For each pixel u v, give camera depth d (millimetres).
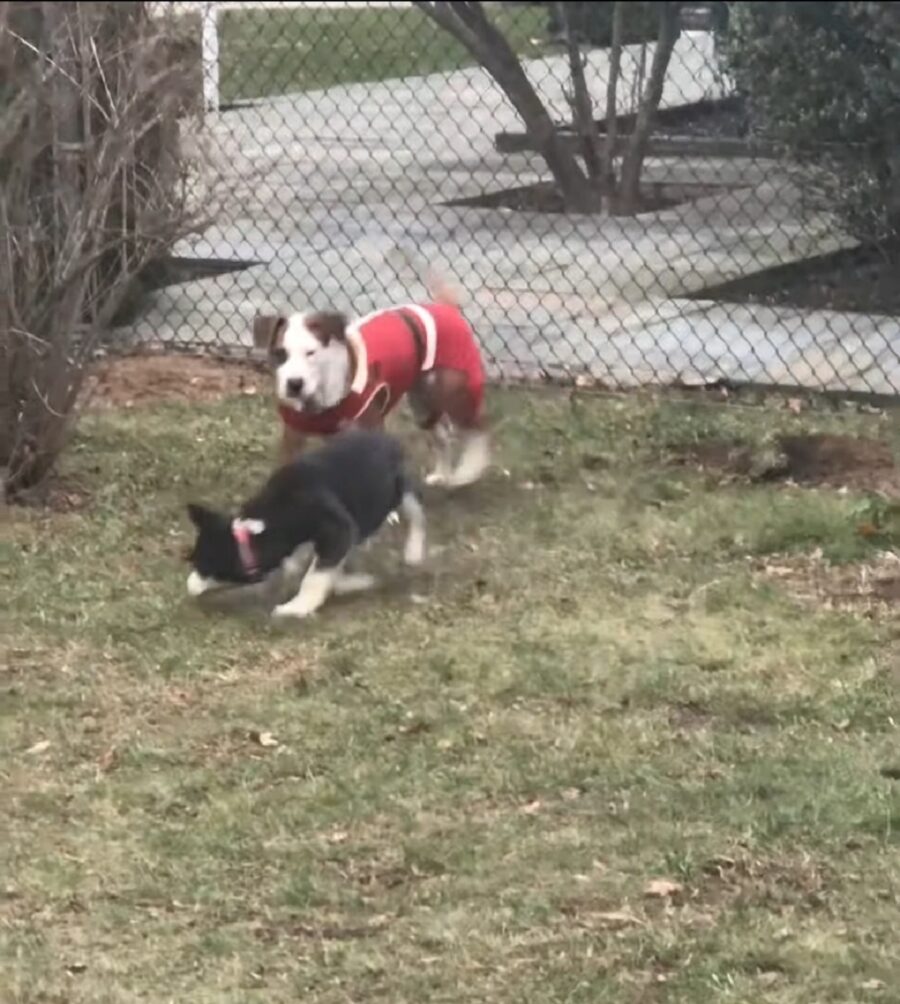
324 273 11430
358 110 13742
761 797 4613
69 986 3738
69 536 6797
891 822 4426
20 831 4465
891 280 10219
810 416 8266
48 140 6801
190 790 4691
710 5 8328
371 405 6801
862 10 8664
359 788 4695
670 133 10430
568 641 5738
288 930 3984
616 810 4547
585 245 11266
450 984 3744
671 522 6906
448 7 7934
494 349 9508
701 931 3947
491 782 4723
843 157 9438
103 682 5430
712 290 10727
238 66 12195
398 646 5711
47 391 7027
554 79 9773
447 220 13000
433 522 6973
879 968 3783
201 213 7887
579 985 3730
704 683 5379
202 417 8430
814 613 5965
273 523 5938
